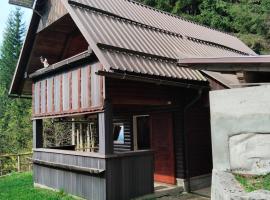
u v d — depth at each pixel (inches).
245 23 951.6
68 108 383.6
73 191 370.3
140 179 343.6
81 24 328.2
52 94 420.2
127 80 343.3
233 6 987.9
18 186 462.0
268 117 233.1
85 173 349.4
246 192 185.8
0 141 1088.8
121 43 338.3
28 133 1080.2
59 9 380.2
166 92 382.6
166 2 981.8
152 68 337.1
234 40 626.5
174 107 421.7
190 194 391.5
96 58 338.0
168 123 433.1
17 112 1159.6
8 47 1718.8
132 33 374.9
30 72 466.0
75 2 353.4
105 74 292.4
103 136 322.3
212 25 960.3
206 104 403.9
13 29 1739.7
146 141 474.6
